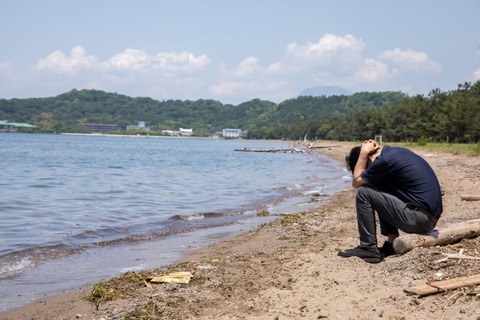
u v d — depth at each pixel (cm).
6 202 1633
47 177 2692
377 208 625
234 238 1015
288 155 6750
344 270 602
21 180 2489
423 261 578
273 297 544
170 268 729
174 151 7800
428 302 470
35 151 6297
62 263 820
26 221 1266
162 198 1794
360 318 457
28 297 634
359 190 636
